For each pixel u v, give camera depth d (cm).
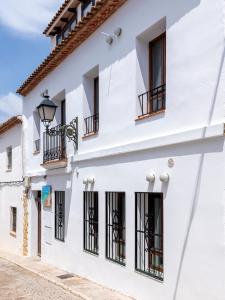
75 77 952
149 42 705
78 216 913
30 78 1218
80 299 702
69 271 954
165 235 589
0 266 1116
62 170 1008
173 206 576
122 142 728
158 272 641
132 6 704
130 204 692
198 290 519
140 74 692
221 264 484
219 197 493
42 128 1188
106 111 792
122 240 759
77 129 930
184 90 566
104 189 791
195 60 545
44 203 1139
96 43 841
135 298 667
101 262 793
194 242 530
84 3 1091
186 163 555
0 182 1683
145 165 652
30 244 1303
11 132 1562
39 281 877
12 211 1541
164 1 615
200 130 522
